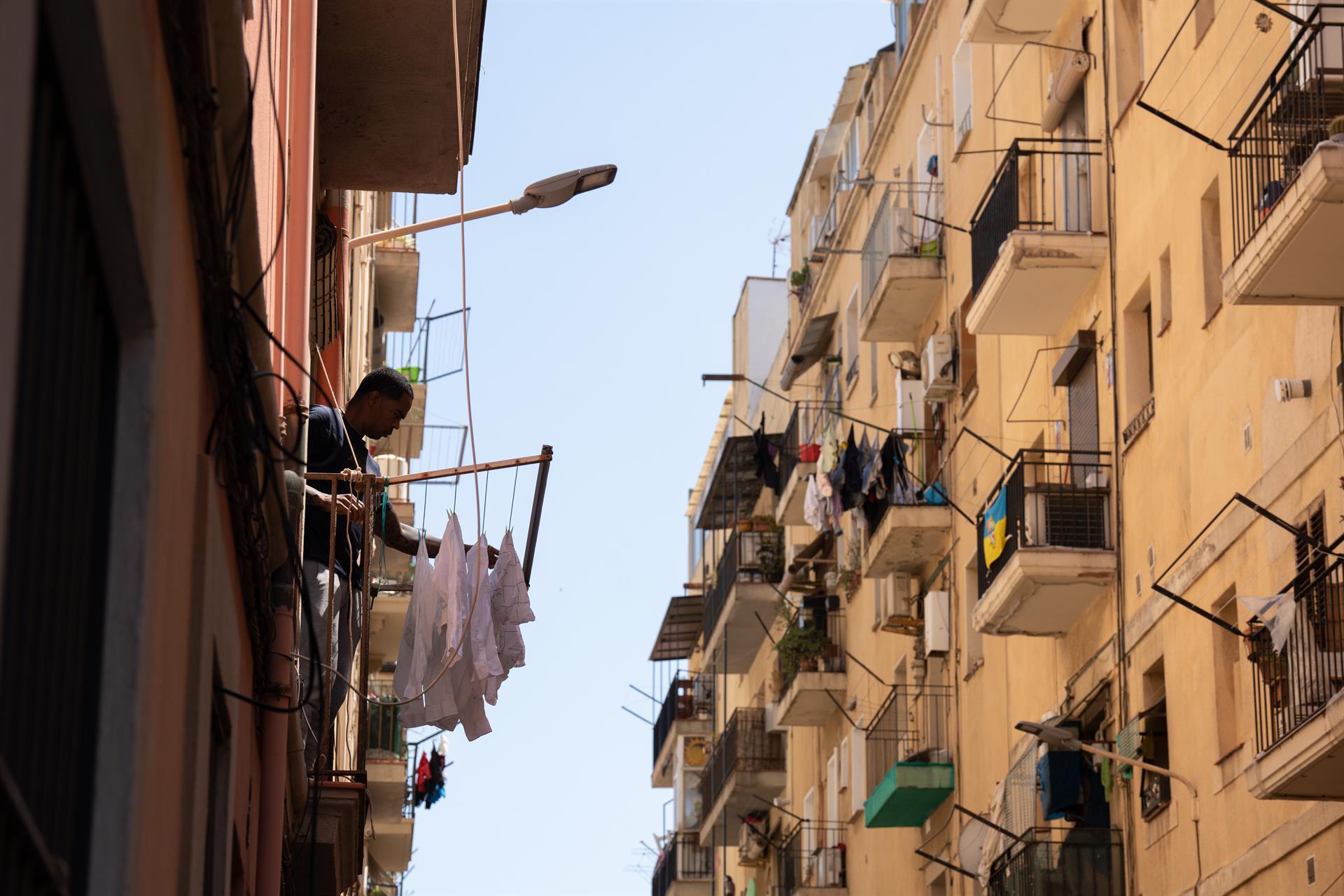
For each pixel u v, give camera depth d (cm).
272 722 918
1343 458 1543
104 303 479
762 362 5519
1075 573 2159
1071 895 2078
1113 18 2223
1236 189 1573
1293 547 1641
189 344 568
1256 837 1714
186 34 523
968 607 2847
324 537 1145
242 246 663
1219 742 1809
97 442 484
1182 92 1986
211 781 738
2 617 366
